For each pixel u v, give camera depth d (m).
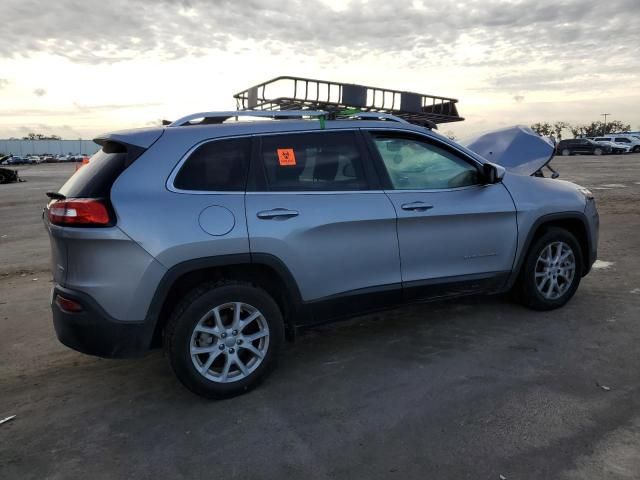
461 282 4.29
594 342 4.16
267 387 3.62
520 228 4.50
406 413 3.21
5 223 12.53
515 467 2.66
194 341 3.33
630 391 3.37
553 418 3.08
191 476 2.70
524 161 6.36
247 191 3.49
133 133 3.43
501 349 4.09
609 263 6.61
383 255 3.90
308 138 3.78
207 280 3.47
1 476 2.75
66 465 2.82
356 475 2.65
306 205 3.62
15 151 112.88
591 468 2.62
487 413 3.17
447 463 2.71
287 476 2.67
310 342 4.40
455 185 4.30
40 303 5.87
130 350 3.23
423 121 5.59
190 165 3.39
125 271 3.12
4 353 4.45
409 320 4.80
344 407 3.32
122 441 3.04
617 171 22.44
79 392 3.69
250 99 5.30
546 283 4.81
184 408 3.40
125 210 3.13
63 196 3.36
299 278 3.60
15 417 3.36
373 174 3.95
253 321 3.55
